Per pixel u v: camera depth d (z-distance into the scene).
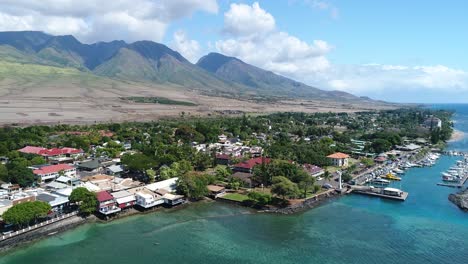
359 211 130.50
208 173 178.00
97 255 94.19
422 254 96.81
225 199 140.75
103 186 141.75
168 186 147.62
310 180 148.50
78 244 100.50
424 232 111.25
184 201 137.88
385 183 168.88
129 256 93.88
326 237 107.25
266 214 126.62
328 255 95.75
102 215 120.00
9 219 101.12
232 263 90.94
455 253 97.38
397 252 97.81
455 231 112.06
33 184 148.38
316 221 120.38
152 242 102.56
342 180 167.75
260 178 156.50
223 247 99.88
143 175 169.38
